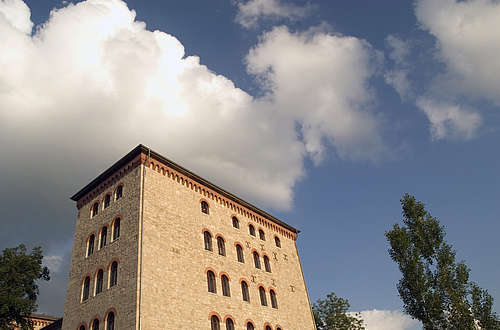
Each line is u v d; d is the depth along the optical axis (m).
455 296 37.22
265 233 46.00
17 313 38.41
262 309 37.75
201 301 31.00
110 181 35.41
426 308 38.44
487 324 36.06
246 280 37.84
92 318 28.61
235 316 33.66
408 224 45.19
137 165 33.19
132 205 31.31
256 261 41.62
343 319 55.09
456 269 39.69
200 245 34.47
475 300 37.84
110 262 30.08
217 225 38.19
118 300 27.34
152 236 30.03
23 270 40.06
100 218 34.06
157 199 32.56
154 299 27.14
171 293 28.75
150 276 27.88
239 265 38.12
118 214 32.25
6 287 37.78
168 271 29.61
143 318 25.53
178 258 31.23
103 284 29.45
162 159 34.94
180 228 33.28
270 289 41.00
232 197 42.41
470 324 35.75
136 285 26.56
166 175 35.06
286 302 42.44
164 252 30.28
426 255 42.12
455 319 36.59
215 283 33.69
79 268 32.97
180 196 35.38
